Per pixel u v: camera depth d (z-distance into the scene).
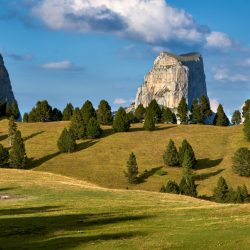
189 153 119.56
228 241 34.41
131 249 32.50
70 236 37.38
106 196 66.75
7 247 33.81
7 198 62.94
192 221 44.34
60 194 67.50
